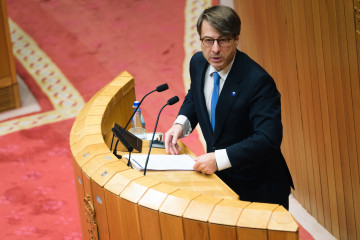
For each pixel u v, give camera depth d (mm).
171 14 26156
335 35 11258
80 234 13688
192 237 6641
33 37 25188
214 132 9117
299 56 13008
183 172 8906
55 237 13602
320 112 12555
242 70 8742
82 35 25156
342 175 12195
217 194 8125
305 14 12281
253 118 8625
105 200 7645
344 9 10734
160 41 24203
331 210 13016
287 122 14523
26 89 21797
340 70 11352
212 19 8219
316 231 13477
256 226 6246
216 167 8555
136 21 25891
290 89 13875
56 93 21484
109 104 10578
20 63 23391
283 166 9492
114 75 22266
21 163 17281
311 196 13969
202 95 9336
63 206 14930
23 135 18953
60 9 27375
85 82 22016
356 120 11133
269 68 15117
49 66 23156
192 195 6902
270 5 14141
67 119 19844
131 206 7172
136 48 23891
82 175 8297
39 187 15906
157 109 19641
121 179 7559
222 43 8328
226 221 6387
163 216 6805
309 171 13773
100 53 23781
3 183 16203
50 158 17516
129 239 7422
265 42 15039
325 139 12594
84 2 27938
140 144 9883
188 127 10023
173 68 22281
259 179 9141
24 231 13898
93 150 8633
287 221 6203
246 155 8422
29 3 28016
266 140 8352
